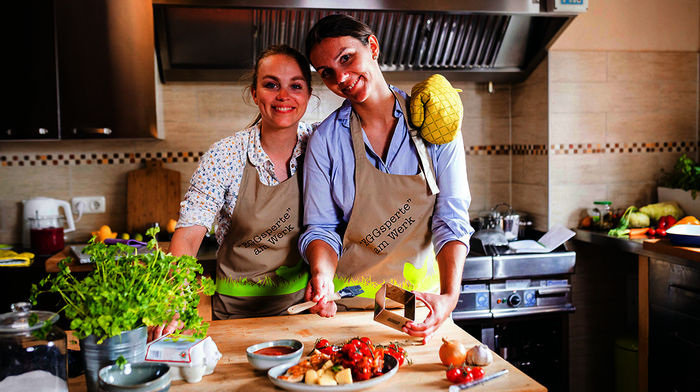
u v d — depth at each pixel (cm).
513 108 376
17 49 300
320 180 180
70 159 340
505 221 333
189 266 130
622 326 361
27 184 339
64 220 343
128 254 126
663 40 345
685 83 352
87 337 118
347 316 172
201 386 126
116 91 309
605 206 345
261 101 182
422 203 178
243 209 193
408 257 188
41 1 299
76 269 280
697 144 357
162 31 307
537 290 298
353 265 189
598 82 340
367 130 179
